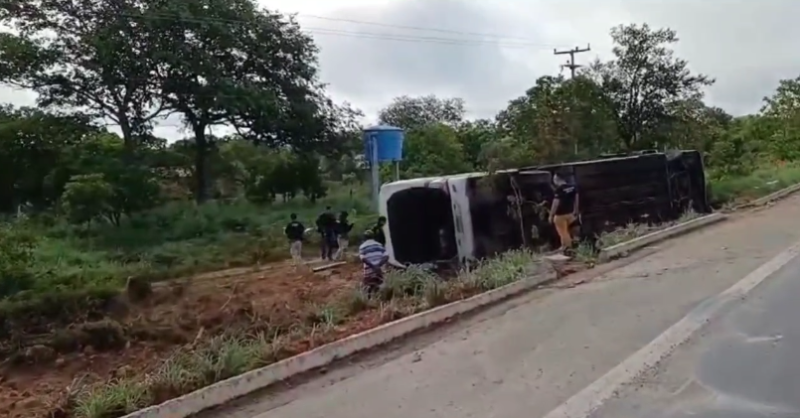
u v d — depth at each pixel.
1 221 26.38
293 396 7.67
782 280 11.58
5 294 15.89
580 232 18.91
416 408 6.91
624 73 33.16
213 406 7.47
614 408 6.42
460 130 50.16
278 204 37.44
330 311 11.91
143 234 27.73
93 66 33.69
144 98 35.53
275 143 38.66
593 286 12.67
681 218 22.45
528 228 17.81
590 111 30.52
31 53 33.03
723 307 9.96
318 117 38.69
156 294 16.52
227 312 13.50
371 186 36.44
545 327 9.77
